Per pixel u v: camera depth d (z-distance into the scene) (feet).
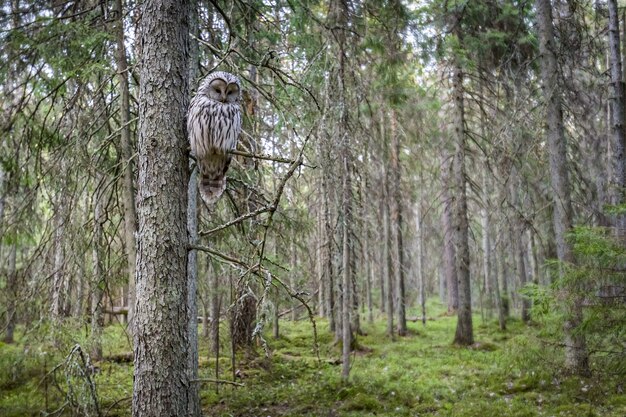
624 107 31.04
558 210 32.48
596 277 22.35
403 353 46.32
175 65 10.75
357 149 32.81
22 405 22.06
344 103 29.63
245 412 28.89
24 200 22.76
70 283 20.79
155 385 10.10
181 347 10.37
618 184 30.50
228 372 35.99
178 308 10.37
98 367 33.45
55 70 21.03
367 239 43.42
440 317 74.74
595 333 23.26
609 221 33.63
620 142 30.66
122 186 24.13
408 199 60.80
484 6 41.45
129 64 22.86
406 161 57.21
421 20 41.32
